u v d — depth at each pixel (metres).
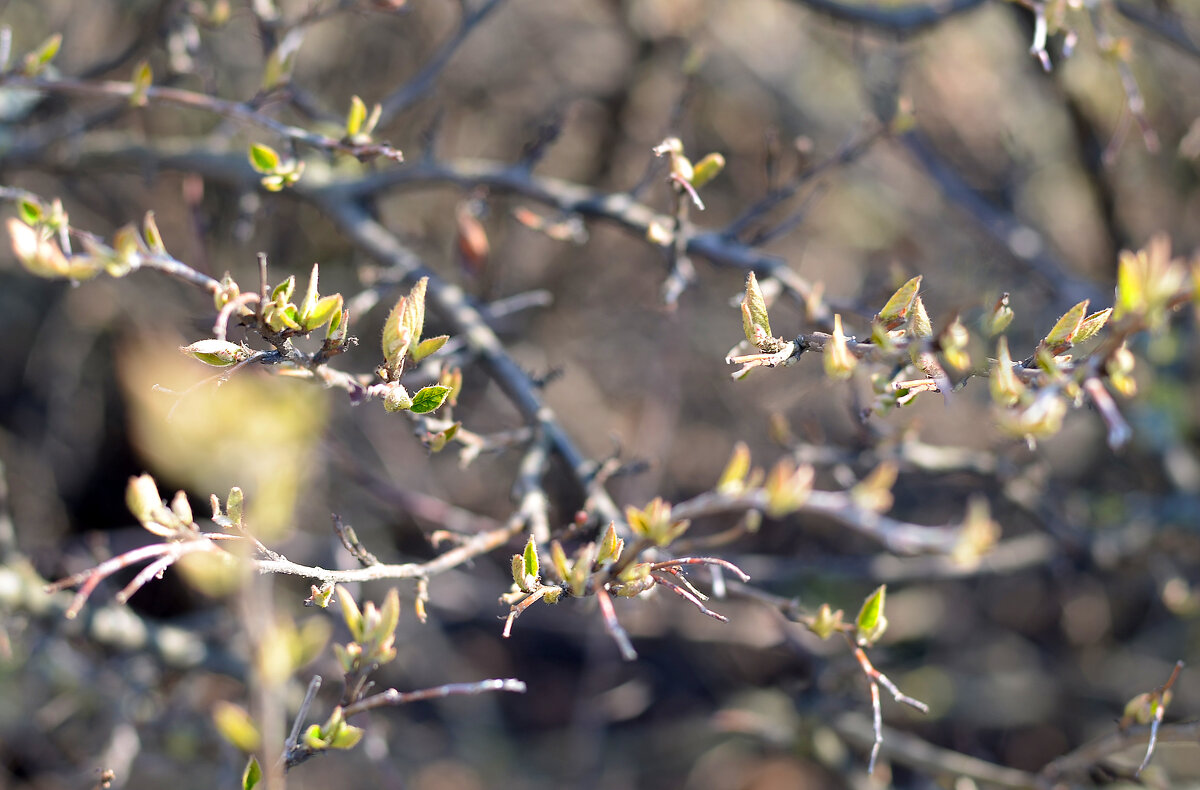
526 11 5.39
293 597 4.39
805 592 5.04
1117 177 4.44
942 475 3.42
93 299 5.00
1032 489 3.41
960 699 5.22
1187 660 5.11
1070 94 3.70
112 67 3.08
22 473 5.15
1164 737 2.04
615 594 1.48
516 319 4.93
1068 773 2.47
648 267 5.42
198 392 1.79
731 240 2.46
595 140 5.36
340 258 4.93
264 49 2.61
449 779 5.62
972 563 2.54
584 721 5.04
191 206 2.83
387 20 4.95
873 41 5.14
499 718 6.13
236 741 1.76
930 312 3.42
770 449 5.48
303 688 3.14
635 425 5.82
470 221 2.64
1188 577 4.16
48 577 3.65
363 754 4.46
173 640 3.00
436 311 2.46
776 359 1.38
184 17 2.98
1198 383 4.27
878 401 1.35
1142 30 3.82
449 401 1.85
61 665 3.19
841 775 3.19
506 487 5.71
